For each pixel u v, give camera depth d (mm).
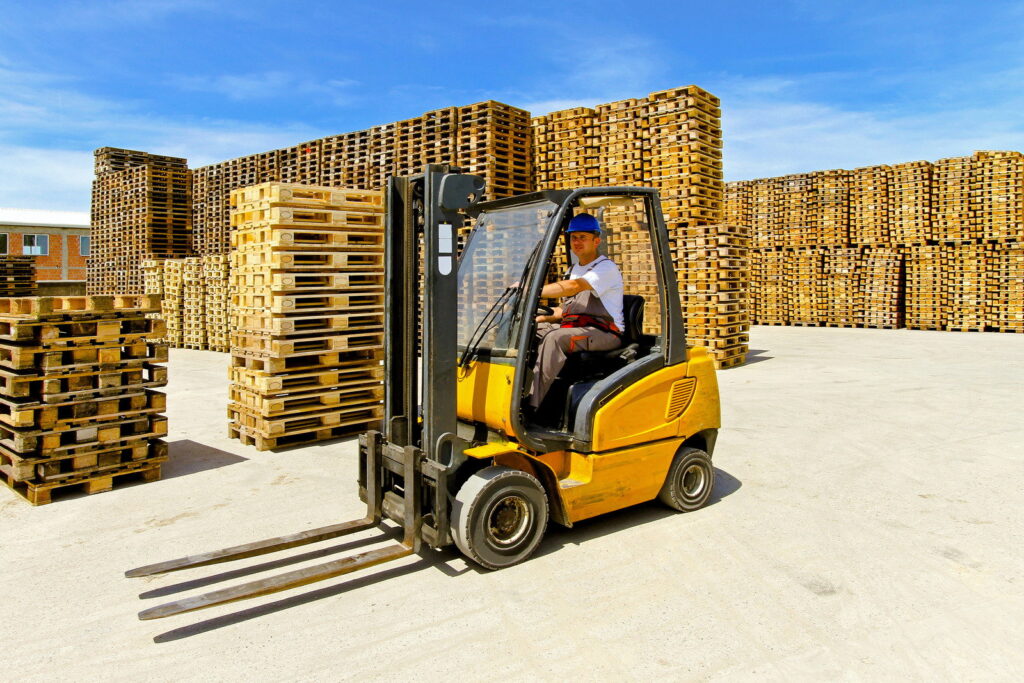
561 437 4234
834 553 4137
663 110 12094
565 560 4043
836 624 3285
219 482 5668
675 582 3746
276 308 6539
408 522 3906
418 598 3566
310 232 6652
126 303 5395
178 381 11008
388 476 4426
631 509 4957
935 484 5496
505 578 3801
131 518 4801
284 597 3586
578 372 4461
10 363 5066
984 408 8477
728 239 12117
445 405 3980
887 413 8234
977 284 18766
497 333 4191
